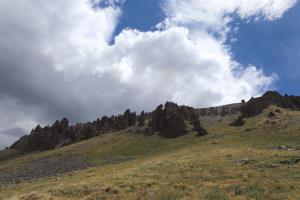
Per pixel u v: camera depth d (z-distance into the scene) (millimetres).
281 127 112375
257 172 39656
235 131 125625
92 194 32000
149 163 59312
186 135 137875
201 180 37031
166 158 70125
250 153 58500
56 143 199125
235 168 43656
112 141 147125
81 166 104062
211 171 42844
